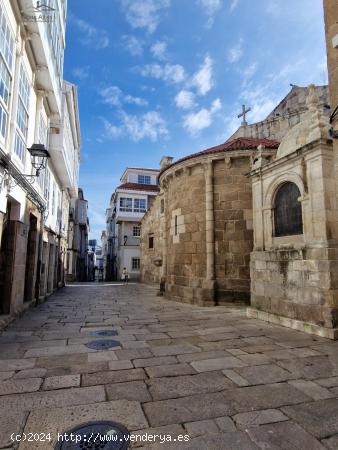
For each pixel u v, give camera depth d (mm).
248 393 3400
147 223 23344
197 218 11227
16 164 6875
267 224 8109
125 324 7238
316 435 2586
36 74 8750
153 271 21281
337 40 4953
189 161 11500
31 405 3062
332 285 6000
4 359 4516
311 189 6625
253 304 8406
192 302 10836
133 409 3004
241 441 2488
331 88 5109
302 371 4094
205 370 4113
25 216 8008
